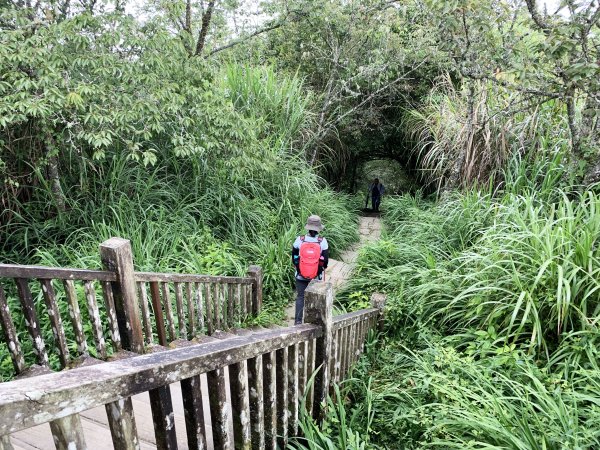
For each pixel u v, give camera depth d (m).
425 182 9.99
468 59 4.82
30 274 2.21
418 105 10.51
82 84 4.08
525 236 3.44
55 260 4.53
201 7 7.52
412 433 2.50
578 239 3.25
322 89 11.42
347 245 8.09
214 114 5.26
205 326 4.35
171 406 1.16
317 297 2.28
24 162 5.11
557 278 3.12
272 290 5.75
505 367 2.96
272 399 1.84
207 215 6.06
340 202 9.84
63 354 2.47
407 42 9.78
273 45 11.34
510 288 3.45
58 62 3.93
